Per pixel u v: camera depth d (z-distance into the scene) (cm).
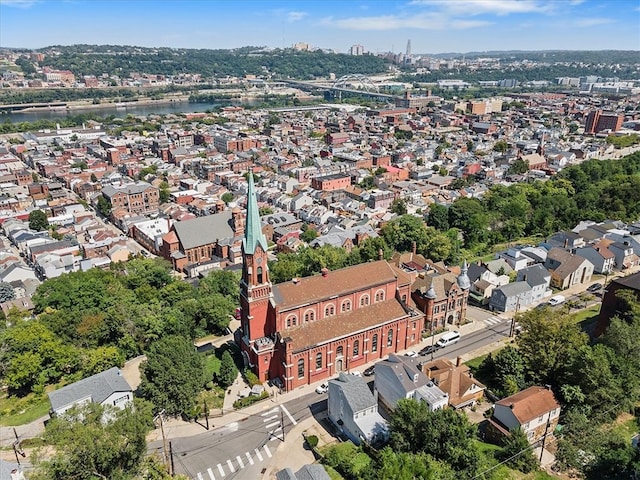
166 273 15012
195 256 18575
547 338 10031
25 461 8625
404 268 14350
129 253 19075
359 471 7694
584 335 10156
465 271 13275
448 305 13012
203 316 12781
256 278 10231
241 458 8700
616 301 11712
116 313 11894
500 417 8706
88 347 11625
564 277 15438
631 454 7581
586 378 9050
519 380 9981
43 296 13912
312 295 10819
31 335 10656
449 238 18325
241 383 10719
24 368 10162
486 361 10962
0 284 15738
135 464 7556
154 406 9238
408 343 12125
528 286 14450
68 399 9275
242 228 19838
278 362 10656
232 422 9594
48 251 18962
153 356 9681
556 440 8606
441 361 10406
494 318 13750
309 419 9669
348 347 10994
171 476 7738
